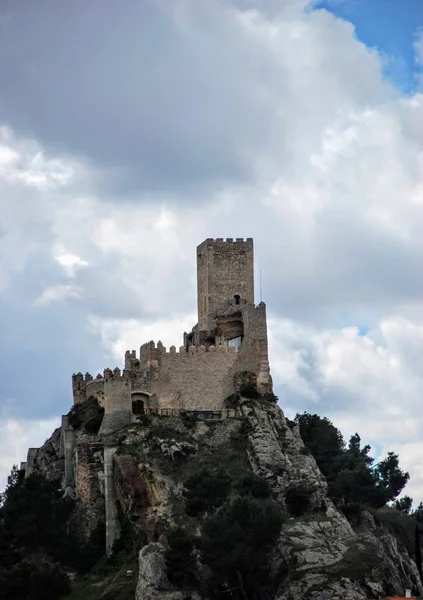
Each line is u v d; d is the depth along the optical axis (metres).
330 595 193.75
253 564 189.50
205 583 191.75
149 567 196.00
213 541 190.25
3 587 189.88
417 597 195.50
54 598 192.25
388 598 192.75
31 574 192.50
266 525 193.62
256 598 190.25
